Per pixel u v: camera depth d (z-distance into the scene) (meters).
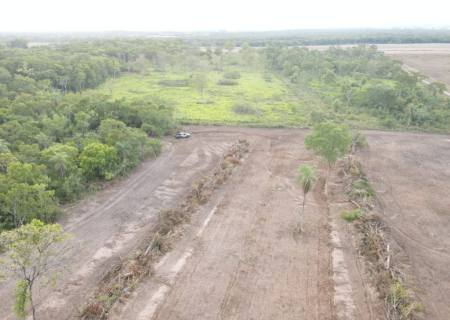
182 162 62.53
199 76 119.12
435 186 55.50
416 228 44.06
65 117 67.44
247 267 35.91
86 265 35.94
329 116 88.38
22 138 57.16
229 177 56.03
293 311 30.61
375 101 94.62
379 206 48.69
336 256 37.62
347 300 31.77
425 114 85.88
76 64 114.75
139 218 44.94
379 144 72.94
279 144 71.69
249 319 29.72
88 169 51.88
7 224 41.22
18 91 86.75
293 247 39.16
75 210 46.25
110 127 62.62
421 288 33.78
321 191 51.94
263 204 48.12
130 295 31.64
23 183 41.44
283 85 127.88
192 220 43.84
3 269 32.94
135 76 137.62
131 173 57.56
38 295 31.66
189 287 32.97
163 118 75.62
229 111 92.81
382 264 35.81
